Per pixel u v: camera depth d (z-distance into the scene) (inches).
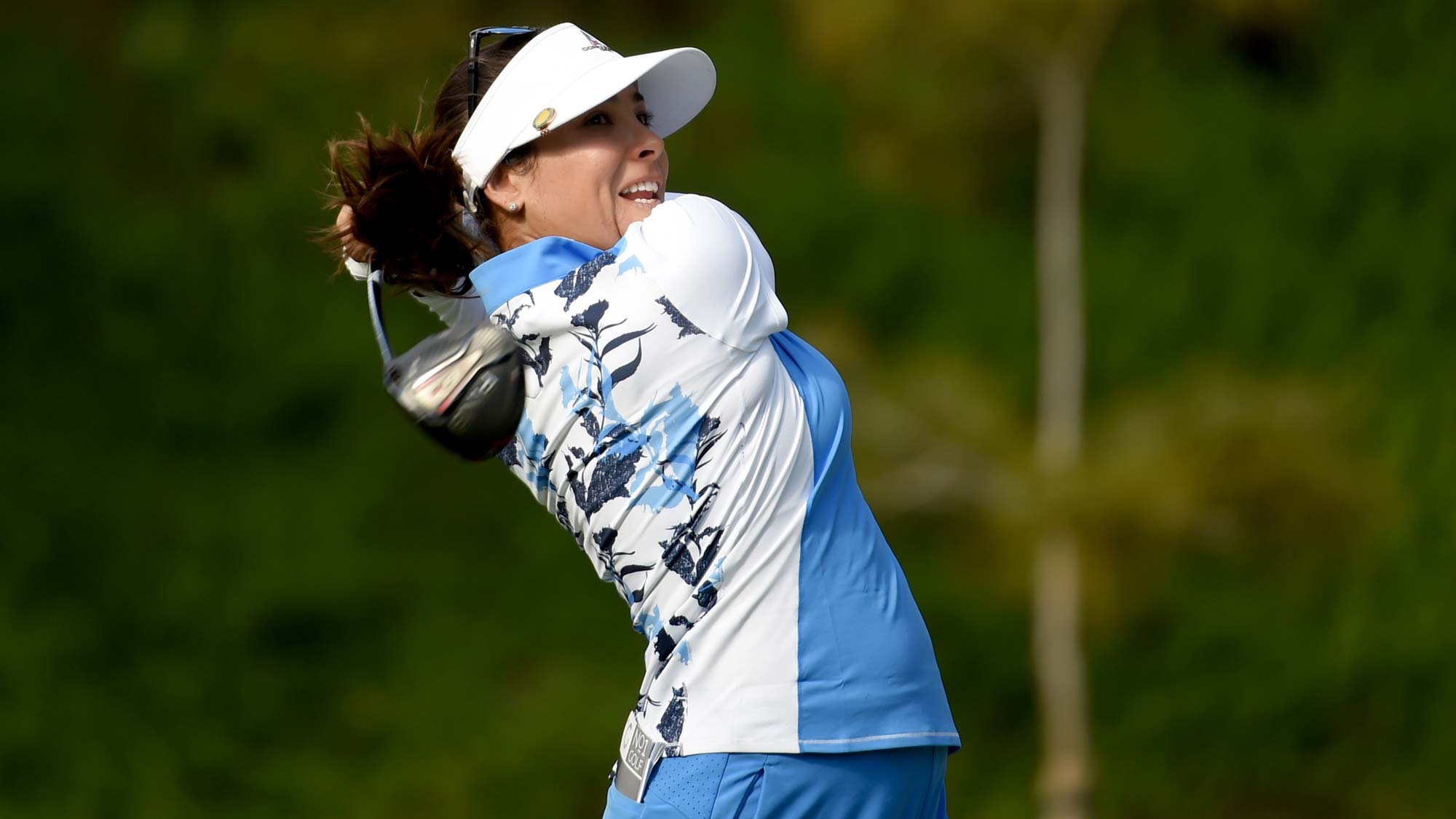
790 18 1622.8
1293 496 875.4
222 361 1526.8
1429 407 1279.5
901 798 271.6
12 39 1739.7
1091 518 874.8
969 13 932.0
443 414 260.1
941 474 924.6
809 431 271.3
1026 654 1256.2
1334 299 1392.7
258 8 1729.8
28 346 1503.4
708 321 259.9
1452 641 1191.6
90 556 1365.7
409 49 1625.2
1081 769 916.6
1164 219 1482.5
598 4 1668.3
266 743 1258.0
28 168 1610.5
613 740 1213.7
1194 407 900.6
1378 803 1158.3
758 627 263.6
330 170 296.2
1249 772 1182.9
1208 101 1544.0
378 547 1411.2
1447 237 1433.3
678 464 262.7
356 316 1563.7
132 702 1266.0
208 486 1441.9
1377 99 1545.3
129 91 1694.1
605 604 1359.5
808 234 1481.3
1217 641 1232.2
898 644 270.5
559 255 269.7
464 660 1310.3
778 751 261.3
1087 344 1368.1
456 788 1187.9
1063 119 977.5
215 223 1605.6
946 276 1449.3
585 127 280.5
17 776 1198.9
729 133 1573.6
